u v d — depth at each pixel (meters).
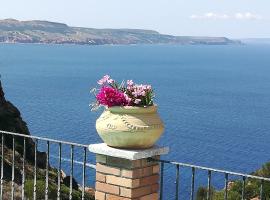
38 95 149.12
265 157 83.06
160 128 6.96
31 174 23.08
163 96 163.25
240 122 118.50
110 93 6.91
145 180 7.03
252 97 172.12
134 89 7.03
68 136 86.69
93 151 7.21
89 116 111.19
